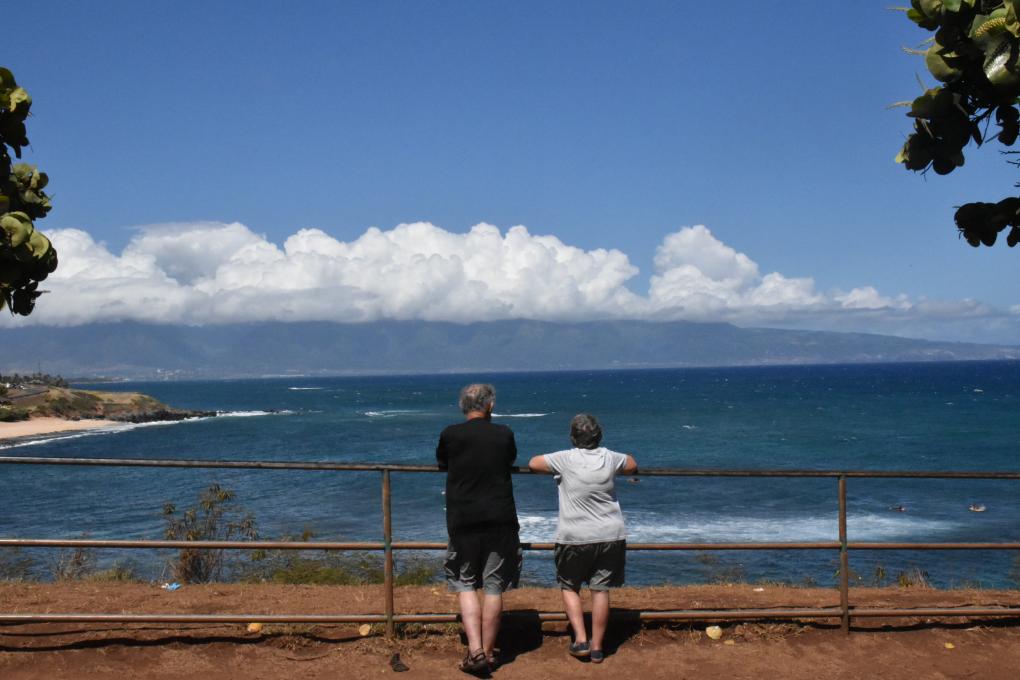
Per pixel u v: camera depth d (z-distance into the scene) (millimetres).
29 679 4531
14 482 33875
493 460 4734
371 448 52188
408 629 5199
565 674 4695
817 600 6207
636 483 31094
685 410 88938
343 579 9539
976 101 3516
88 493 30344
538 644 5094
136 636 5039
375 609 5781
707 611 5355
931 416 70812
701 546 5125
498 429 4820
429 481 32469
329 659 4844
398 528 22484
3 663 4680
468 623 4641
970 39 3256
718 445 50625
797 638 5246
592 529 4762
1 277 4016
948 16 3254
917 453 44219
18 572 10773
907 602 6145
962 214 3861
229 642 5016
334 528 22500
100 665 4703
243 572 10570
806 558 17828
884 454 44156
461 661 4832
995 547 5320
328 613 5434
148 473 36125
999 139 3523
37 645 4887
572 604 4887
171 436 65188
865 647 5137
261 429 72375
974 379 174500
